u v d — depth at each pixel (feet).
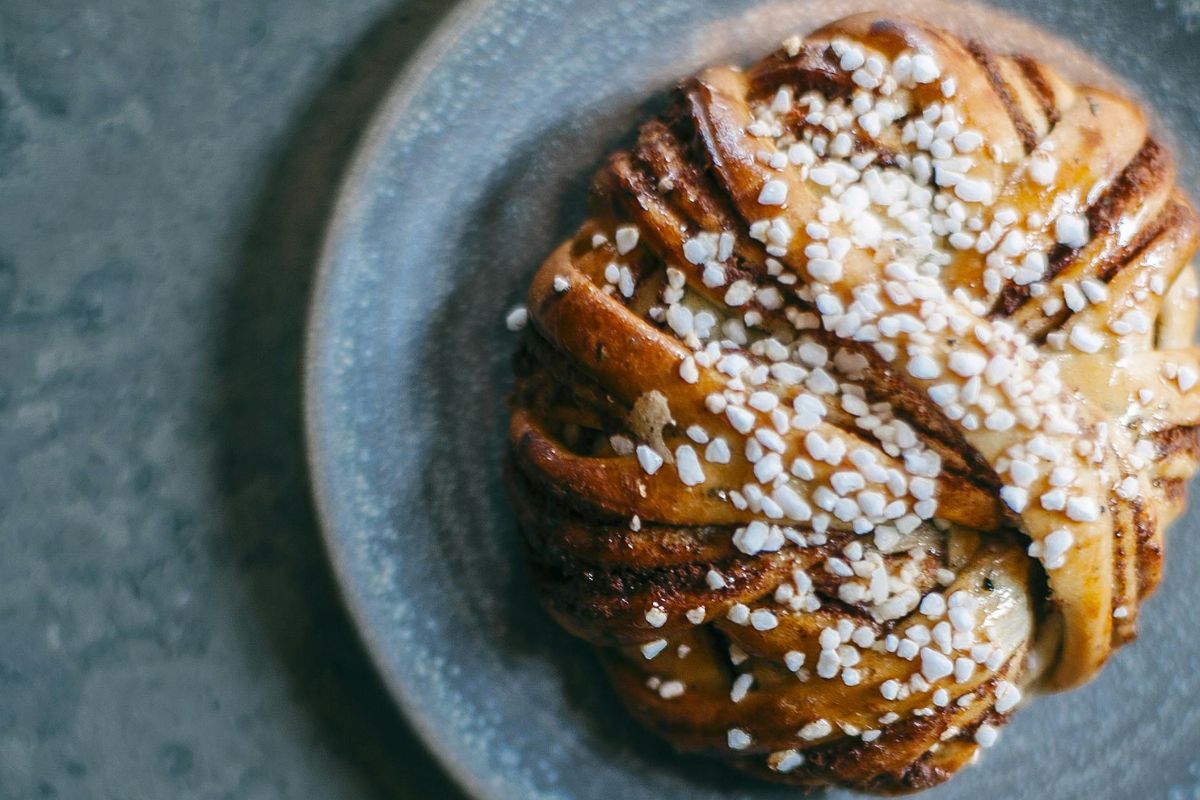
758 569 0.72
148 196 0.83
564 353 0.74
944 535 0.73
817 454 0.70
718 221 0.73
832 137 0.74
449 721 0.81
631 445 0.73
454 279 0.83
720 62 0.84
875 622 0.72
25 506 0.83
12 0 0.83
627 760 0.82
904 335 0.70
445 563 0.82
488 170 0.83
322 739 0.83
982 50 0.78
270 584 0.83
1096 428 0.71
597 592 0.74
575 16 0.83
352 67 0.84
